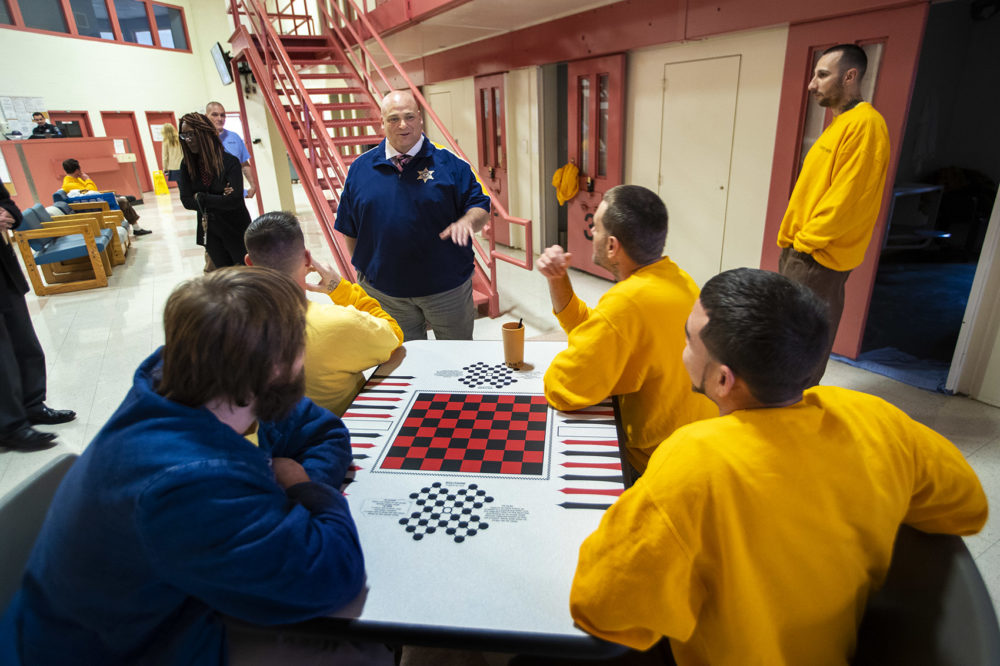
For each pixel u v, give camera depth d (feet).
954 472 2.74
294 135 16.08
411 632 2.77
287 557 2.53
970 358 9.04
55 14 36.58
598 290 16.12
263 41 18.26
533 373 5.50
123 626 2.62
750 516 2.45
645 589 2.46
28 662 2.67
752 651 2.63
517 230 21.44
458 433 4.46
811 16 9.84
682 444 2.62
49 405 10.13
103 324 14.20
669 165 14.30
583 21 15.03
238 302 2.47
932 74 15.85
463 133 23.71
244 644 3.41
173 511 2.30
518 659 3.46
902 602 2.78
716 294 2.67
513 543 3.30
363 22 16.61
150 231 27.14
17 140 31.30
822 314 2.52
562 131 18.80
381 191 7.78
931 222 16.42
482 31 18.26
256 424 3.26
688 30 12.19
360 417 4.73
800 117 10.70
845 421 2.64
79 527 2.43
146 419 2.52
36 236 16.33
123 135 41.52
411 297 8.33
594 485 3.80
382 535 3.38
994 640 2.14
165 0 42.63
